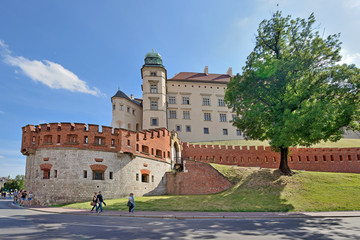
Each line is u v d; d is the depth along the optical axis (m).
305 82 27.84
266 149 47.22
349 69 27.16
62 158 27.91
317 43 29.22
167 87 67.75
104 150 29.56
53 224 13.84
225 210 21.50
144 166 34.25
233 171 37.34
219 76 75.25
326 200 24.62
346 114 25.03
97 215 18.70
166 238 10.16
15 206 27.59
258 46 33.94
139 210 21.38
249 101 31.17
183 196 30.92
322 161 44.72
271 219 16.94
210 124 67.75
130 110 64.75
